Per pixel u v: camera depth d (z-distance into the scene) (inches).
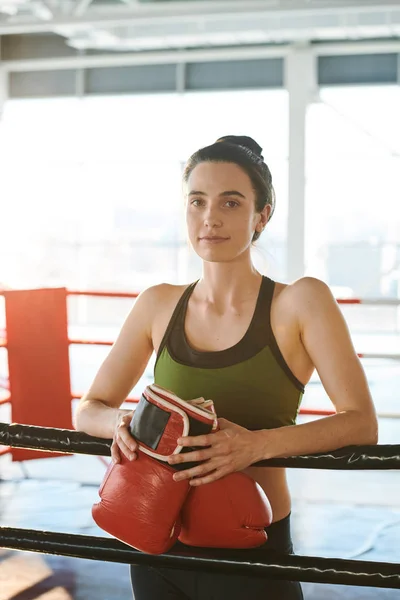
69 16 366.3
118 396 58.6
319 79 478.3
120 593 93.9
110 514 42.9
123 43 418.6
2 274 585.0
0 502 132.6
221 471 43.0
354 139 534.6
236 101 521.7
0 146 559.5
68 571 101.0
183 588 54.4
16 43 511.2
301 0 332.8
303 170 477.4
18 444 48.7
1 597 92.6
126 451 43.1
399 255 561.9
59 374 133.9
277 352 52.7
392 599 92.5
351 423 47.8
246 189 53.3
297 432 45.6
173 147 550.0
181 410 41.9
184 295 56.8
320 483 162.9
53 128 556.1
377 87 474.3
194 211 53.9
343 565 44.2
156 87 500.4
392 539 115.0
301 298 52.9
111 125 555.8
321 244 541.3
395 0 321.4
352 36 399.9
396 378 370.6
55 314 133.6
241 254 54.4
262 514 44.4
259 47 476.4
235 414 52.5
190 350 54.1
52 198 578.9
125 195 634.8
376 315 598.5
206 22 397.4
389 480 166.7
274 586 52.8
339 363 51.3
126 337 59.4
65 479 151.4
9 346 130.3
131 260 652.1
